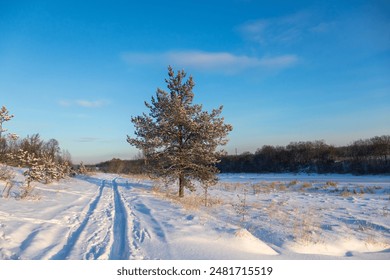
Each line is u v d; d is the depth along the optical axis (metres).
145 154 21.94
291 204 18.02
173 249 7.45
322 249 8.70
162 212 13.02
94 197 20.45
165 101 21.08
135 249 7.49
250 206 16.31
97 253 7.20
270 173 72.44
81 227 10.14
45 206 14.06
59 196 18.98
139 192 23.31
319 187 30.98
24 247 7.30
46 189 22.02
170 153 21.31
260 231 10.29
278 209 15.41
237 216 12.96
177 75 21.89
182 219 11.21
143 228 9.73
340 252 8.71
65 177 33.72
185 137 21.70
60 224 10.38
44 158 26.11
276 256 7.54
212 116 21.05
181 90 21.86
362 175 55.53
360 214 14.44
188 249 7.45
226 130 20.80
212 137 20.47
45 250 7.25
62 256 6.97
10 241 7.62
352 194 24.38
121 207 15.17
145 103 22.00
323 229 10.91
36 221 10.30
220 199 18.83
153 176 22.03
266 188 30.03
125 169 72.75
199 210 13.85
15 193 16.92
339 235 9.91
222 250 7.42
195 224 10.23
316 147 75.00
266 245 8.49
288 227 10.73
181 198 19.27
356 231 10.88
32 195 16.70
